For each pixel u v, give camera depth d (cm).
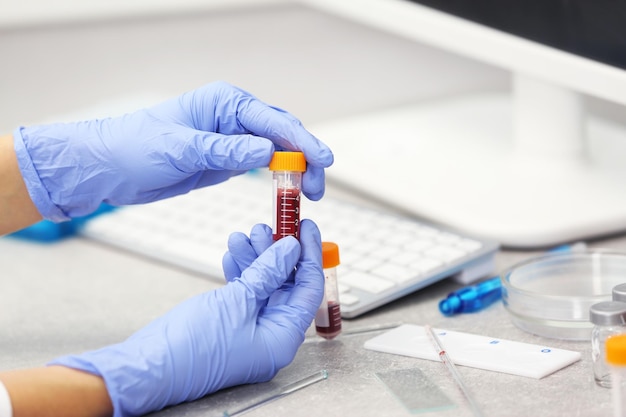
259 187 135
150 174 98
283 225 89
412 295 104
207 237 119
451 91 183
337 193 137
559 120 124
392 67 182
